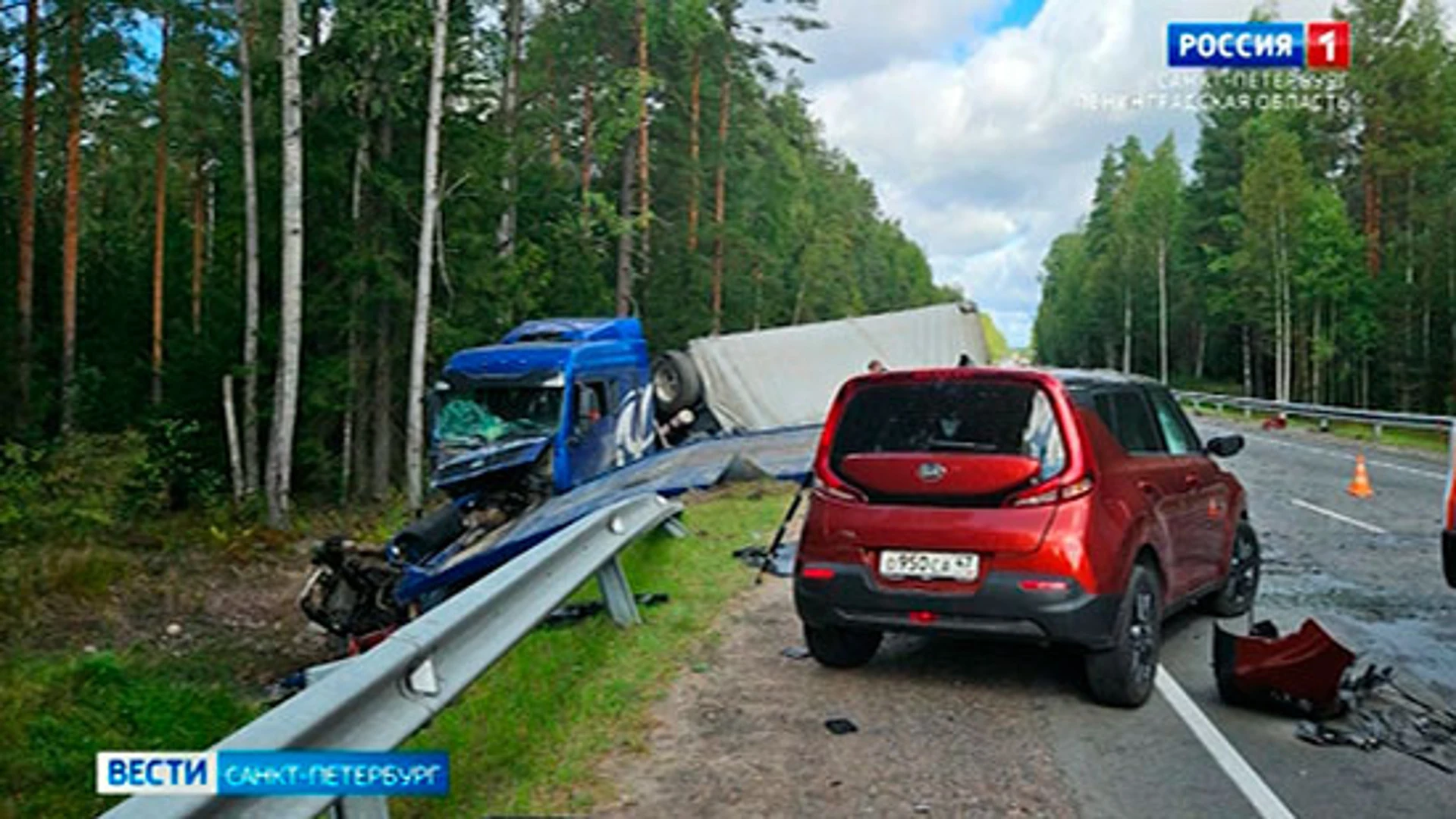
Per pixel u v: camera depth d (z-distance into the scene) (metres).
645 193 37.38
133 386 33.12
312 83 25.48
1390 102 52.16
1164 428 7.46
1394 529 13.02
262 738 3.31
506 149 27.55
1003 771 5.09
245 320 27.27
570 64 36.09
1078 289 113.75
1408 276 50.47
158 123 34.47
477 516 14.12
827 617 6.33
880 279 105.62
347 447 26.44
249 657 12.24
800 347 21.39
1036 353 162.25
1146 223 85.88
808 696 6.32
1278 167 56.41
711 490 16.14
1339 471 20.58
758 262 52.16
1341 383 59.56
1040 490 5.88
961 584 5.95
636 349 18.73
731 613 8.55
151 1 26.19
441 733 5.75
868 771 5.09
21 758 7.08
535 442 15.18
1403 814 4.59
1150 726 5.75
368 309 26.70
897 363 22.05
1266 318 58.56
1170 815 4.57
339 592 12.62
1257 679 5.88
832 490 6.44
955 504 6.04
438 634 4.66
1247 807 4.65
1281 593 9.35
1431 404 50.03
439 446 15.68
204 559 17.02
